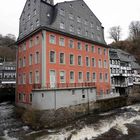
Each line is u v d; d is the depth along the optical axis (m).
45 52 23.31
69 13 29.00
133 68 50.91
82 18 31.64
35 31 24.58
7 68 59.25
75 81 27.39
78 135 16.52
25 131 17.45
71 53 27.36
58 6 27.31
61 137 15.91
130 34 84.56
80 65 28.77
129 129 18.75
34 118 18.81
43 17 25.81
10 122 20.09
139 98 37.53
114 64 43.12
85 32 31.48
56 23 26.03
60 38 26.02
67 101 22.52
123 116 24.11
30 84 25.58
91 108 25.81
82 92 25.14
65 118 21.39
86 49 30.73
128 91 42.44
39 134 16.67
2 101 34.69
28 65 26.75
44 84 22.59
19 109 24.44
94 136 16.61
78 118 22.95
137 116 24.66
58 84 24.56
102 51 34.75
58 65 24.94
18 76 30.06
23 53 28.78
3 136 16.17
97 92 31.81
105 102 28.30
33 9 27.30
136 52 68.12
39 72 23.69
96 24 35.22
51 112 20.14
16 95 30.19
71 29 28.62
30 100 25.25
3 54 76.50
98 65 33.03
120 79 42.88
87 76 30.08
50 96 20.50
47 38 23.94
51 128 18.73
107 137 16.42
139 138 16.30
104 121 20.98
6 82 54.28
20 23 31.91
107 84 34.78
